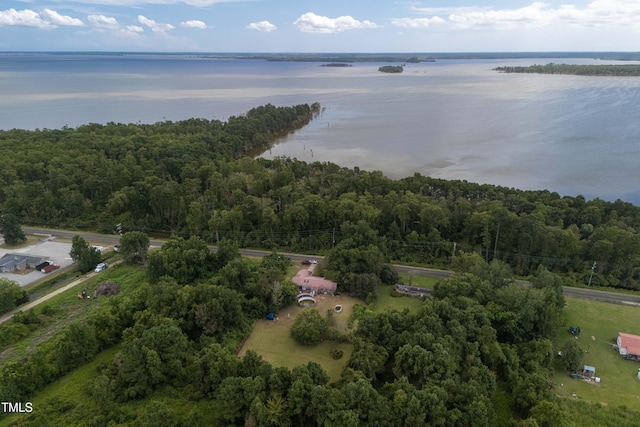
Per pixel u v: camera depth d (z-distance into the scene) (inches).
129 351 2576.3
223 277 3452.3
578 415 2418.8
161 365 2598.4
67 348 2728.8
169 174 5994.1
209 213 4845.0
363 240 3998.5
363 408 2220.7
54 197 5231.3
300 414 2331.4
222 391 2298.2
